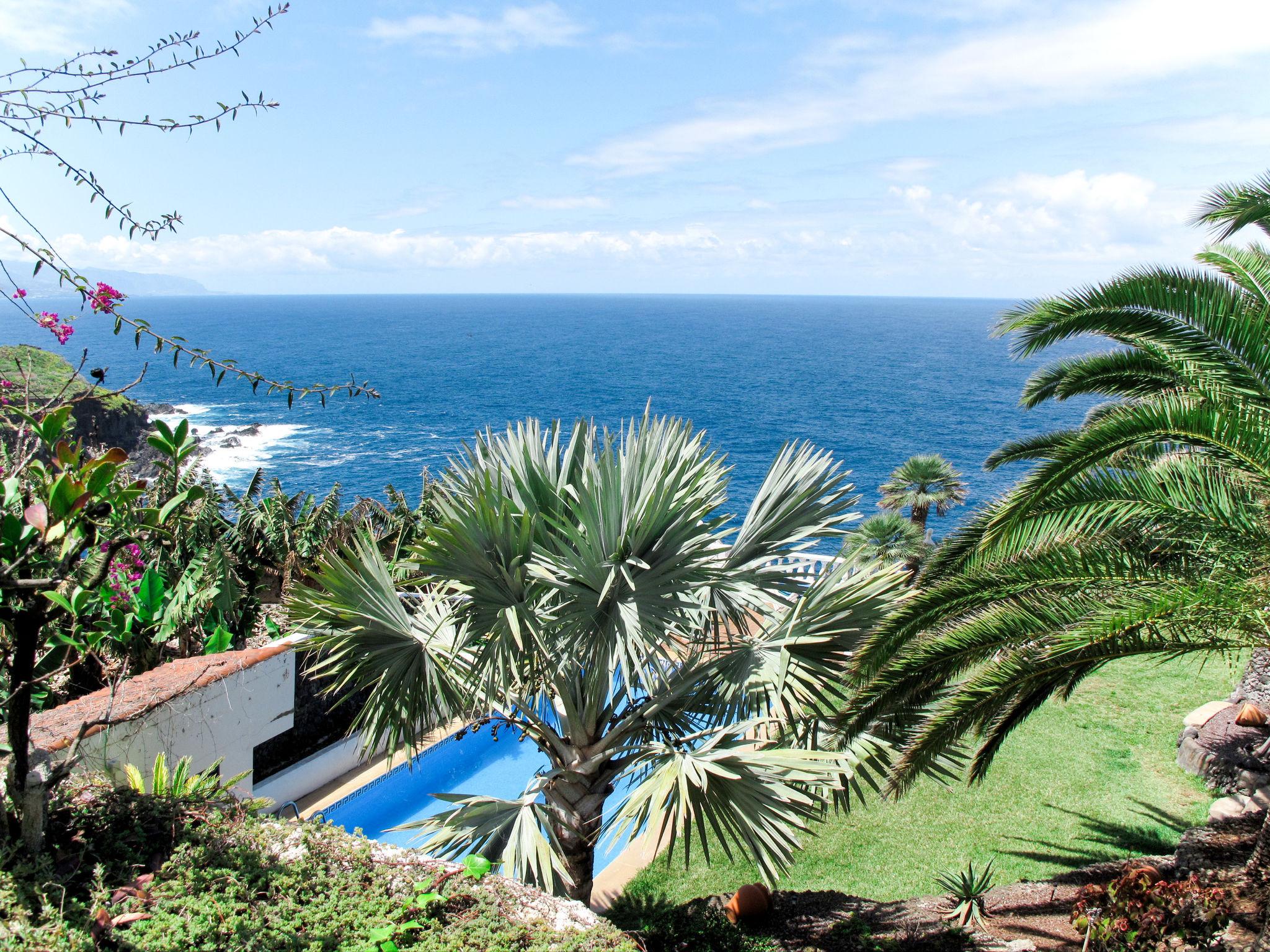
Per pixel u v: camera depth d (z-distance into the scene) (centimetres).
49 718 544
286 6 303
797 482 709
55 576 295
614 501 559
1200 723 1104
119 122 285
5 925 287
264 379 308
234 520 1346
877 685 621
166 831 386
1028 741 1166
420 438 6719
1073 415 8238
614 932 370
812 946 716
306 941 327
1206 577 566
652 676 694
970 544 666
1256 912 654
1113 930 643
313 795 1009
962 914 749
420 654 662
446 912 368
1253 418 534
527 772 1178
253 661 706
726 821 584
